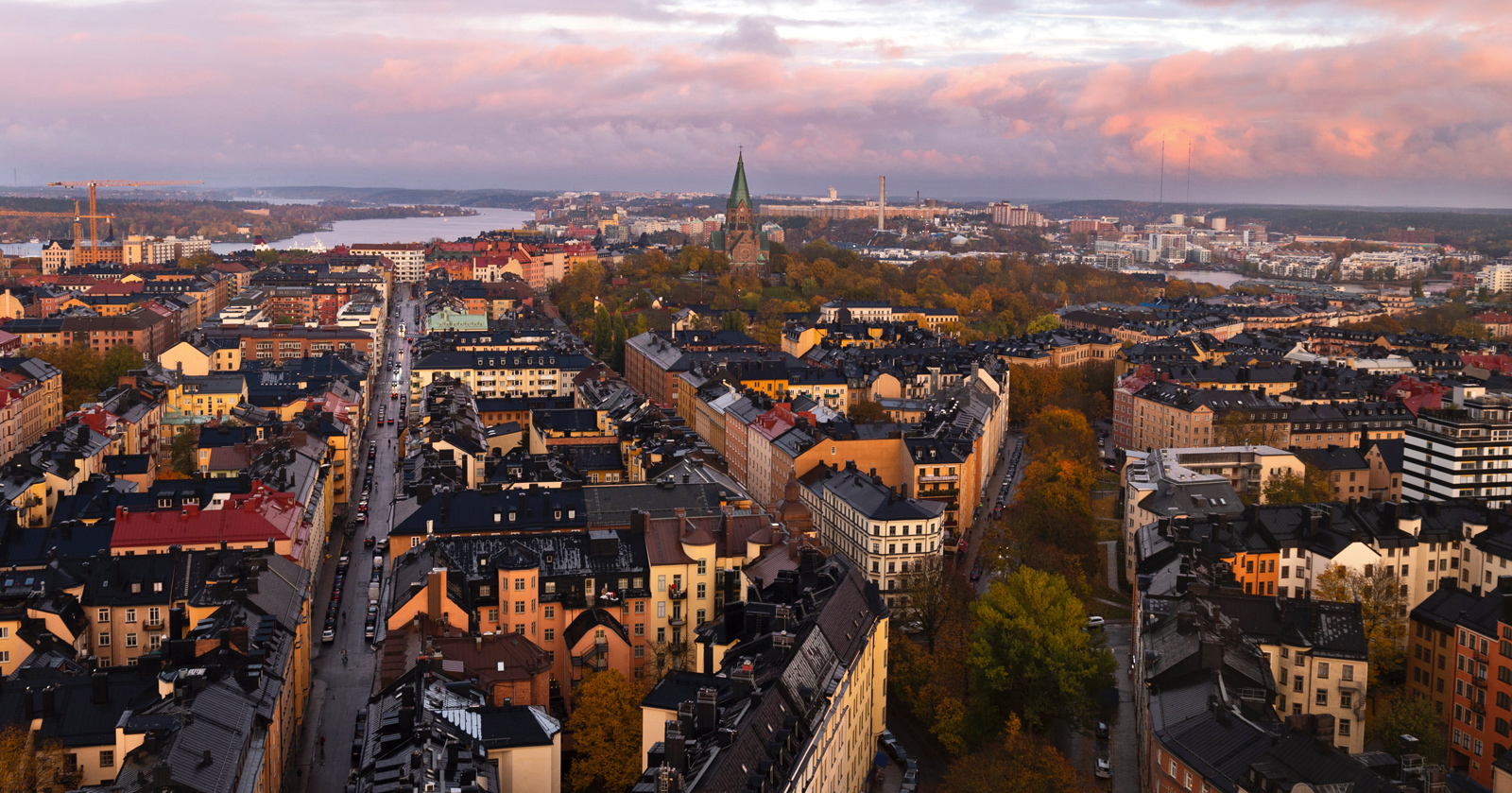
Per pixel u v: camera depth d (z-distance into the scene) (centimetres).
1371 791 16925
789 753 18225
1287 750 18225
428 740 18712
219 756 19762
